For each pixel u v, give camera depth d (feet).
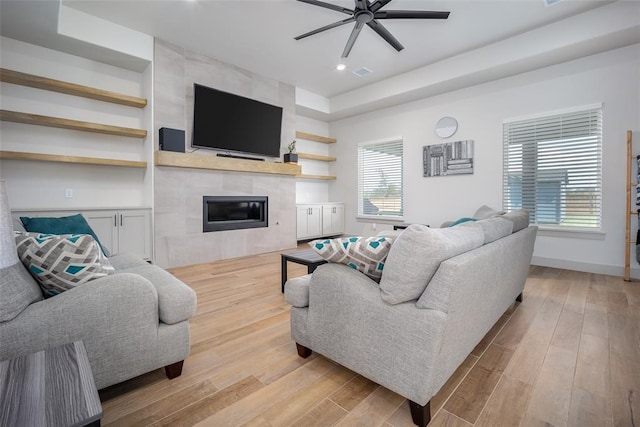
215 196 13.73
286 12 10.28
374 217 18.62
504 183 13.52
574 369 5.19
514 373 5.10
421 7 9.93
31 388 2.48
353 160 19.79
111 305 4.13
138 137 12.81
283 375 5.07
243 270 12.04
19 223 6.43
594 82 11.22
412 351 3.90
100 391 4.58
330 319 4.91
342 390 4.69
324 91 17.81
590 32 10.09
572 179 11.84
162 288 5.00
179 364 4.95
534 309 7.93
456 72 13.30
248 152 15.01
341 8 8.19
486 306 5.19
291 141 16.99
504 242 5.57
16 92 10.41
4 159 10.25
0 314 3.41
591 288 9.64
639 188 10.26
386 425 3.97
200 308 8.02
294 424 3.98
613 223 11.01
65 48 10.82
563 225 12.09
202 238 13.33
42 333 3.65
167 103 12.33
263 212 15.67
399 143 17.46
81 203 11.70
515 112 13.08
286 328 6.86
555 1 9.58
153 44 11.89
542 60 11.66
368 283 4.58
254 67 14.57
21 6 8.51
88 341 3.97
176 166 12.35
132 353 4.33
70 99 11.37
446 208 15.42
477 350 5.87
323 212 19.11
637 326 6.83
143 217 11.82
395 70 14.87
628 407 4.22
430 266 3.88
